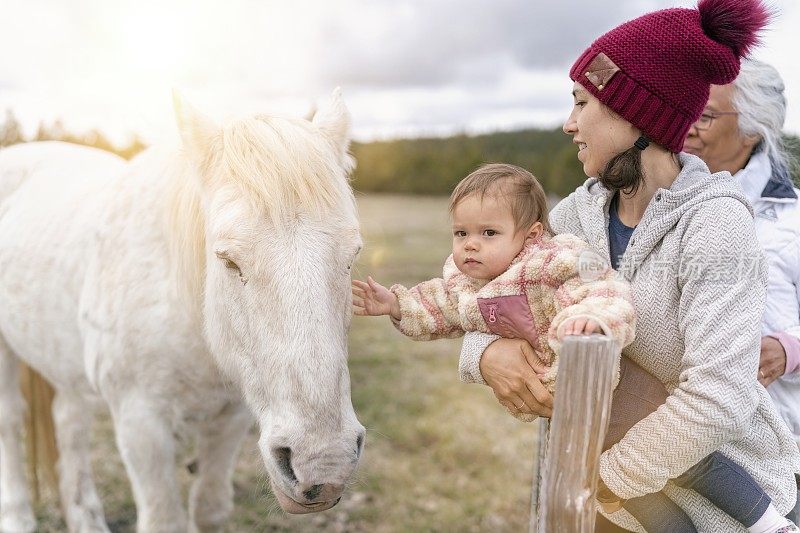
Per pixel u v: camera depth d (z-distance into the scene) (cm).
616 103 148
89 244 250
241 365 178
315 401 152
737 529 152
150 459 227
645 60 145
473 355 159
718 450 151
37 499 350
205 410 236
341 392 159
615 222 165
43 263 271
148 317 219
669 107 146
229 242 159
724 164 202
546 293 152
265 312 158
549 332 143
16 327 289
